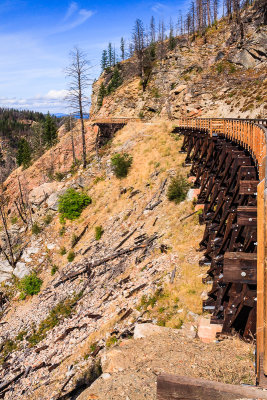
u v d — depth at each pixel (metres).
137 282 16.42
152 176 27.56
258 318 3.20
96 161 37.44
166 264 16.08
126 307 14.71
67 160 51.81
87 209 30.14
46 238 29.70
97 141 47.72
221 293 10.29
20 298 25.06
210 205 16.02
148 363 7.13
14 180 56.69
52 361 15.30
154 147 32.06
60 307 20.53
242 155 11.46
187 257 15.67
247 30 54.00
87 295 19.88
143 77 62.34
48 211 32.94
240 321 8.01
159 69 61.59
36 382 14.33
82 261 23.88
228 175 14.16
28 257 28.61
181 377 2.81
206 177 18.98
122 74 81.38
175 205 21.72
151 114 53.84
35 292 24.78
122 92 63.56
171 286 13.93
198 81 49.62
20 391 14.25
